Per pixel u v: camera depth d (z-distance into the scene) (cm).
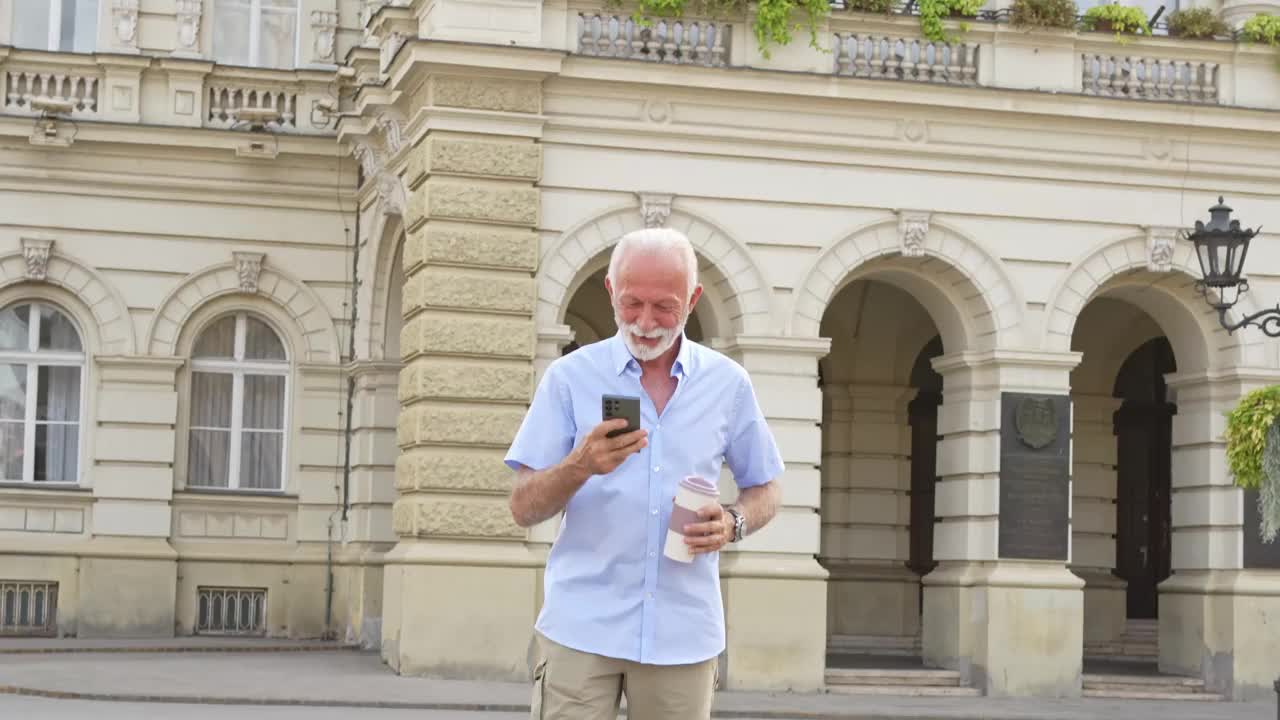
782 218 2244
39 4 2825
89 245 2777
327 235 2850
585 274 2209
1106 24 2345
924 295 2377
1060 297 2312
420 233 2170
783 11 2219
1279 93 2391
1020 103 2291
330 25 2888
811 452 2223
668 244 585
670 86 2205
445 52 2133
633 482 587
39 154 2756
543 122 2173
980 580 2267
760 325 2230
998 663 2233
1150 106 2327
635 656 583
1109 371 2916
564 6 2192
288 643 2655
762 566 2184
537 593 2131
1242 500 2345
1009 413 2273
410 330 2188
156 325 2789
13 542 2714
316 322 2839
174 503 2788
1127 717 1978
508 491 2142
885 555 2856
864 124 2267
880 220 2266
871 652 2755
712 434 601
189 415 2809
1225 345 2386
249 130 2795
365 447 2714
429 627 2105
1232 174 2369
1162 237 2341
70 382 2789
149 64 2783
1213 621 2345
